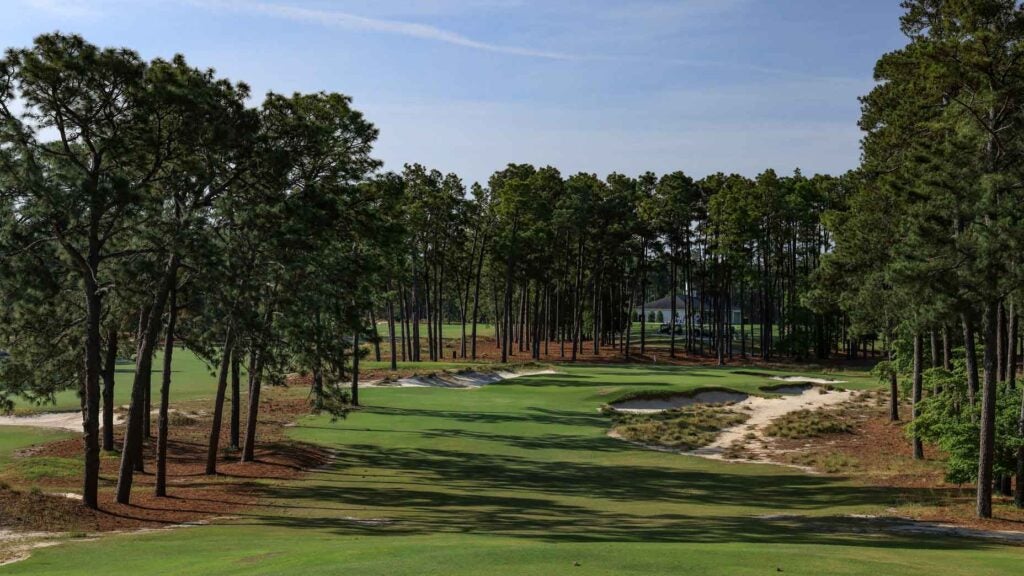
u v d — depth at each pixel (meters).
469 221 88.44
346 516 23.44
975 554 17.84
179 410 49.38
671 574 13.31
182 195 26.02
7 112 22.36
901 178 34.03
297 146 29.05
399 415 50.72
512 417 51.31
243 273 26.67
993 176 25.05
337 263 32.41
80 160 25.14
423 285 110.62
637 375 75.00
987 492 26.08
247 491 28.05
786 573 13.74
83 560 15.73
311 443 40.34
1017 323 43.31
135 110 23.70
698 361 99.94
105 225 26.03
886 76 36.88
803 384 71.81
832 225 46.75
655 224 101.31
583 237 98.56
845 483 33.56
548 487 31.53
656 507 27.33
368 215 34.69
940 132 32.81
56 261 25.52
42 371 29.39
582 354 101.81
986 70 25.94
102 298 29.11
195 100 23.88
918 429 34.38
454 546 16.16
